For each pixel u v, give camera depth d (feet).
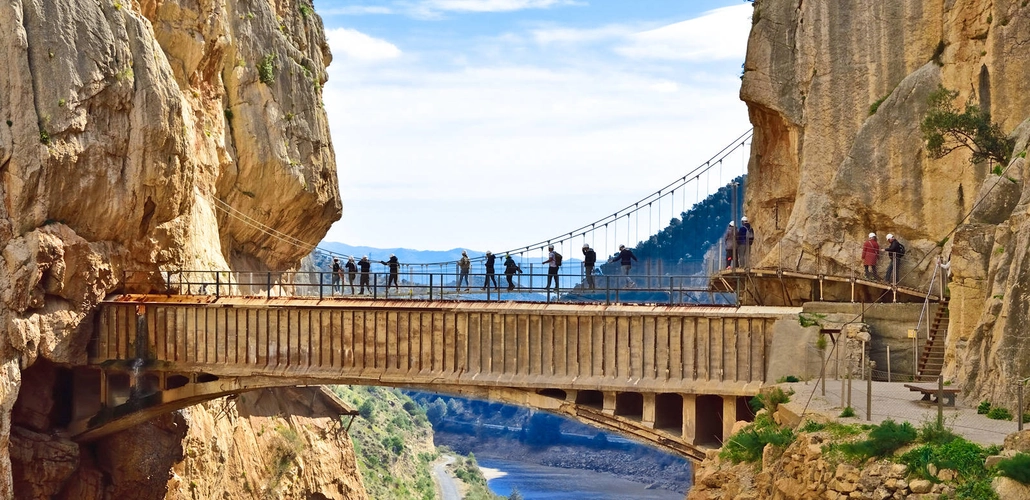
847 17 199.93
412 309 180.96
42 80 190.49
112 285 201.05
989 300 115.34
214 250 234.58
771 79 208.33
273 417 268.82
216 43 240.53
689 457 163.94
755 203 220.64
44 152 187.73
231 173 248.93
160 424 212.84
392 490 374.22
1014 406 103.45
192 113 232.32
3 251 185.57
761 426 126.41
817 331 152.87
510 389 175.52
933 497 84.07
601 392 173.99
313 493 276.62
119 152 199.21
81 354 195.93
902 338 152.56
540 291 179.11
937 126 168.96
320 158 278.46
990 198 133.28
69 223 194.59
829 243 194.70
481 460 542.16
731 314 160.76
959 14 184.75
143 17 210.18
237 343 192.13
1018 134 162.50
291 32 282.15
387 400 500.74
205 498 228.02
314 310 187.52
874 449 91.40
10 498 183.42
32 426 195.42
